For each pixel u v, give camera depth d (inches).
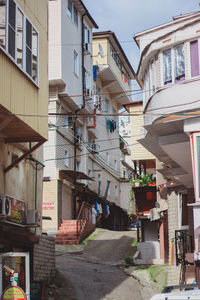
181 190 789.9
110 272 782.5
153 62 665.6
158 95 633.0
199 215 554.3
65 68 1194.6
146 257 908.0
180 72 620.4
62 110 1226.6
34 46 563.2
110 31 1491.1
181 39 618.5
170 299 209.6
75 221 1131.9
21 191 601.6
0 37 473.7
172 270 704.4
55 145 1165.1
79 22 1334.9
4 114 482.9
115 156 1716.3
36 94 558.3
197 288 256.5
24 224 583.8
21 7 530.6
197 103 596.4
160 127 627.5
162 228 888.3
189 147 630.5
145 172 1113.4
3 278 458.3
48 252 683.4
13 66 498.3
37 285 528.7
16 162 557.3
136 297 656.4
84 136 1366.9
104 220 1558.8
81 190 1305.4
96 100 1432.1
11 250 570.3
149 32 701.3
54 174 1152.8
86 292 655.1
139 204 1006.4
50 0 1199.6
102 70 1489.9
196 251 547.8
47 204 1139.9
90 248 1035.9
